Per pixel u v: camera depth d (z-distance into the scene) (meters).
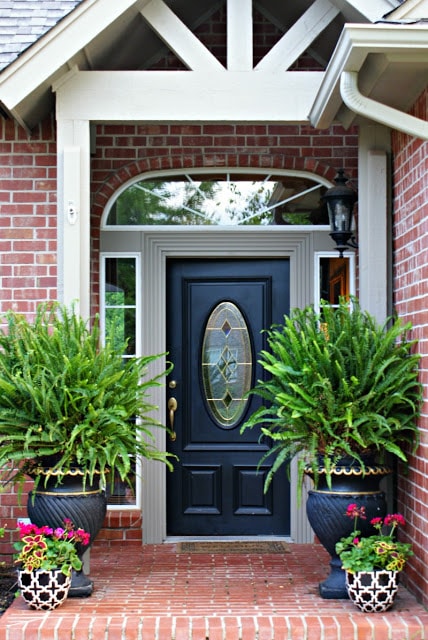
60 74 5.49
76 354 5.09
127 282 6.68
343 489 4.98
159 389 6.71
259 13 6.70
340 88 4.66
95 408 5.03
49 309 5.74
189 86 5.57
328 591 4.99
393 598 4.68
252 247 6.71
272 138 6.65
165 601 4.95
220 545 6.57
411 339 5.20
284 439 5.18
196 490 6.85
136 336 6.64
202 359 6.88
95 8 5.25
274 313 6.85
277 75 5.58
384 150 5.78
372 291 5.69
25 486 6.11
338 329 5.18
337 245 6.12
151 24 5.57
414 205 5.15
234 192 6.76
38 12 5.91
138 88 5.56
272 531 6.84
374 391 4.96
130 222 6.71
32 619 4.57
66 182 5.50
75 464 5.07
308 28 5.59
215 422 6.86
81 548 5.04
